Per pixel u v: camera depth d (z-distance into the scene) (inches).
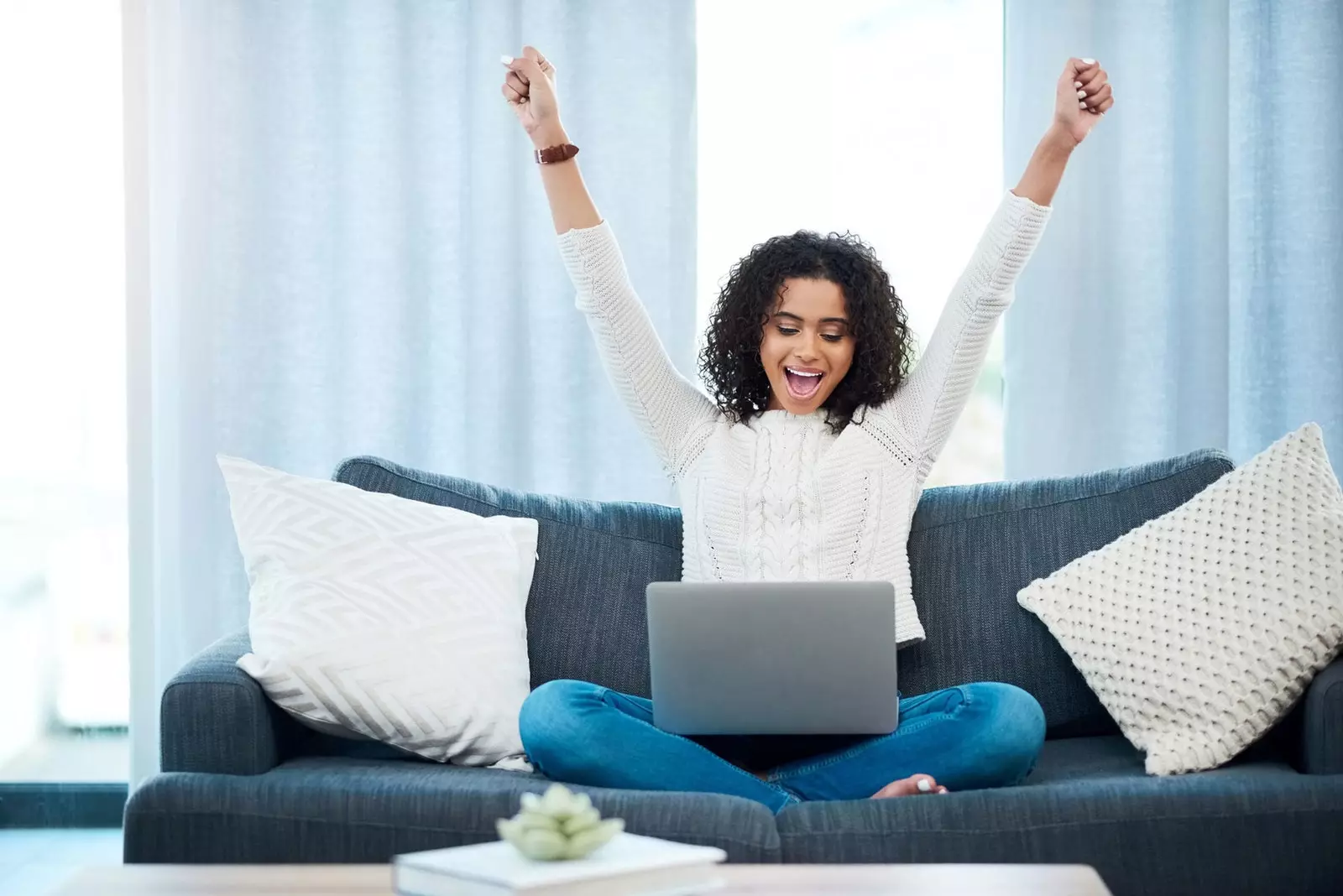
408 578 75.4
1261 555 74.7
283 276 110.7
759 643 65.5
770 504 82.0
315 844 61.5
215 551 109.9
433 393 111.5
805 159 114.3
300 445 110.9
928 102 114.7
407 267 111.0
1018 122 110.8
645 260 111.0
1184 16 110.9
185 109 109.8
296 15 110.6
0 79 114.6
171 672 110.2
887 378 86.7
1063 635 78.4
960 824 60.0
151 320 111.5
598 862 41.6
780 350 85.5
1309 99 110.0
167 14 109.7
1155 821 60.2
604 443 111.7
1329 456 109.8
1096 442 110.5
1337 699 65.5
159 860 62.0
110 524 115.9
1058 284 110.3
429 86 111.3
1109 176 110.3
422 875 42.1
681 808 59.8
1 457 115.0
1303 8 110.1
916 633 79.9
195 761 65.1
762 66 114.4
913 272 114.6
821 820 60.4
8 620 115.0
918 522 86.6
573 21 111.0
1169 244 109.8
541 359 111.3
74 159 115.1
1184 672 72.4
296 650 69.3
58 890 44.0
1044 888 44.3
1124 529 83.3
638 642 83.8
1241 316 111.1
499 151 111.0
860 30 114.7
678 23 110.9
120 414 115.6
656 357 88.7
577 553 85.6
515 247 111.0
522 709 68.7
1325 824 60.6
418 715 71.1
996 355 115.5
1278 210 110.6
